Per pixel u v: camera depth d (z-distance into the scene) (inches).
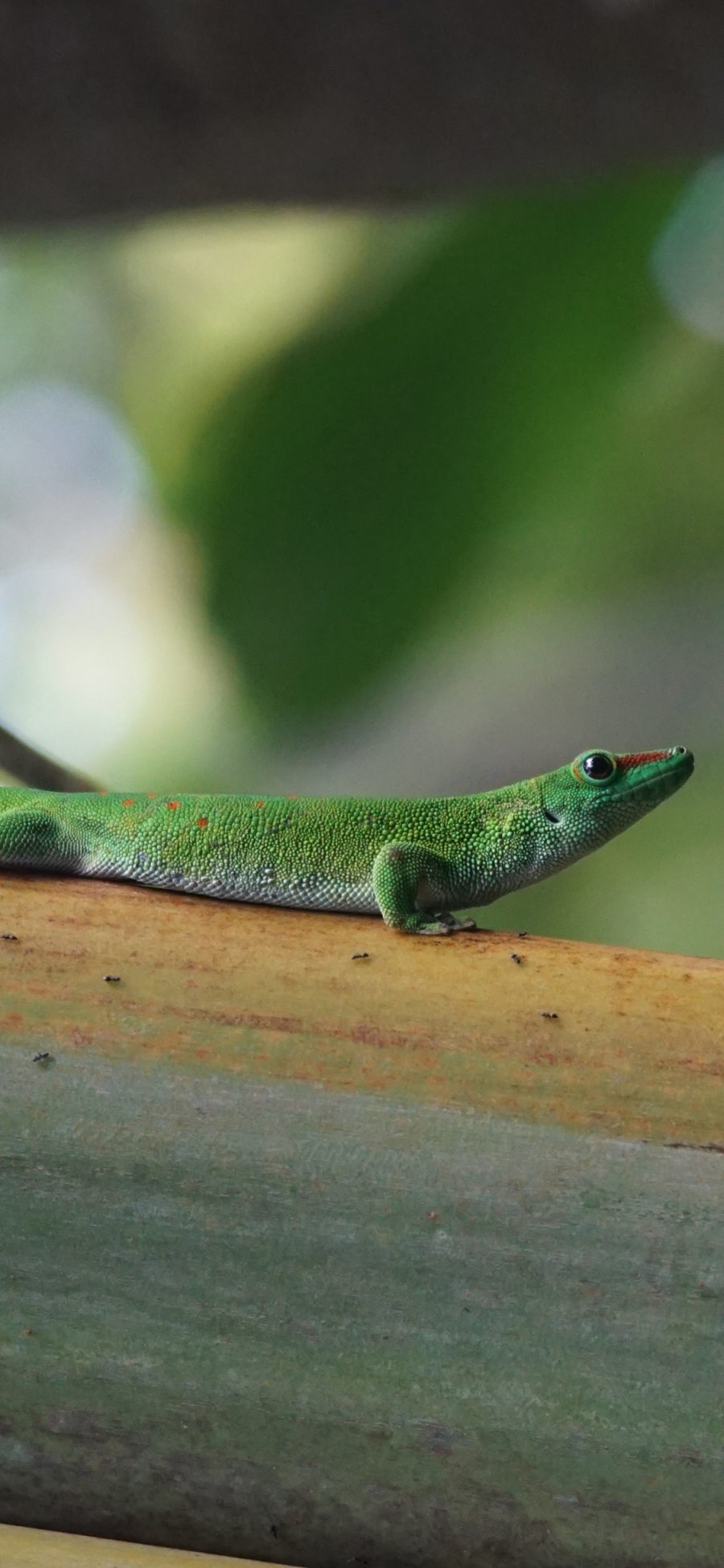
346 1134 26.5
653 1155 26.1
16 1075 27.1
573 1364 25.0
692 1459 24.4
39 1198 26.1
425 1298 25.4
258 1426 24.9
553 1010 27.7
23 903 28.1
